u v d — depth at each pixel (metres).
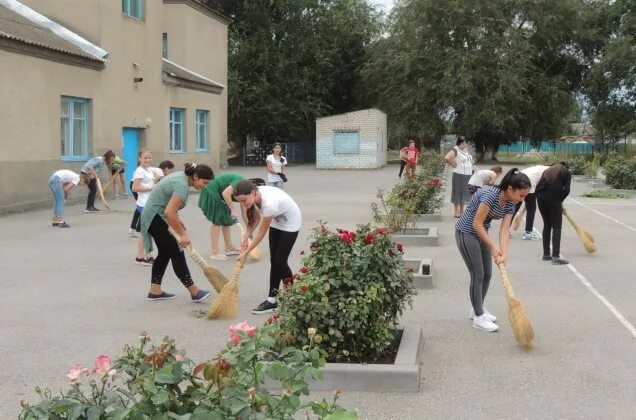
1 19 18.41
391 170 39.09
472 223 6.87
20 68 17.23
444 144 46.75
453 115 45.59
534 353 6.25
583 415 4.85
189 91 28.48
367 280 5.70
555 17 44.19
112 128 21.92
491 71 42.25
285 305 5.57
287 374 3.26
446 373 5.72
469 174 16.16
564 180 10.50
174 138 27.80
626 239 13.12
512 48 42.22
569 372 5.73
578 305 8.03
